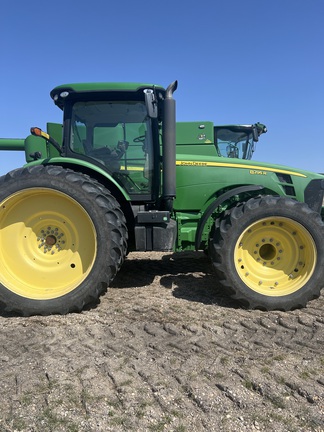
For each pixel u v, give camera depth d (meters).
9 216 3.38
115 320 3.07
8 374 2.23
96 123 3.76
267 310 3.32
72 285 3.29
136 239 3.56
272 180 3.98
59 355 2.46
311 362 2.36
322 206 4.27
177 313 3.21
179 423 1.79
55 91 3.63
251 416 1.84
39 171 3.26
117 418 1.82
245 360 2.38
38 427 1.76
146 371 2.24
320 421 1.80
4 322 3.08
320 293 3.69
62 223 3.39
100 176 3.71
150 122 3.75
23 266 3.38
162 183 3.59
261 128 7.73
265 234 3.47
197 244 3.85
